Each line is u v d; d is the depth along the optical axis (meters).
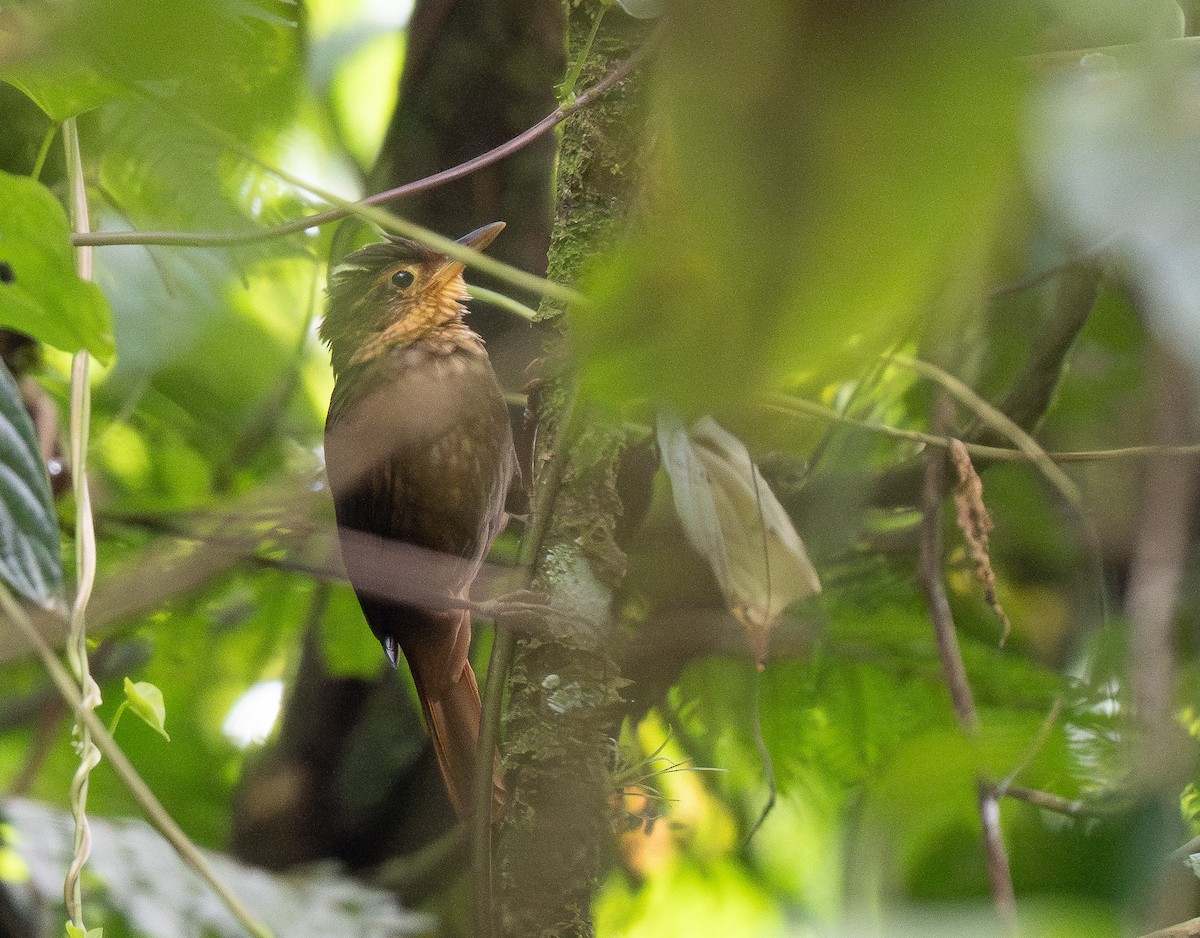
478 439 6.47
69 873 4.04
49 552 3.09
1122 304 6.93
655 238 0.93
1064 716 5.77
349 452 6.36
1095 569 6.18
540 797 4.24
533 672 4.35
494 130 7.19
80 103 3.36
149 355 6.29
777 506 5.02
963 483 5.33
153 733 8.28
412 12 7.34
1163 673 5.20
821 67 0.84
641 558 6.47
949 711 7.10
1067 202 0.83
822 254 0.85
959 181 0.83
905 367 5.84
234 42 0.98
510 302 6.29
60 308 3.63
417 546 6.51
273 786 7.45
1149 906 4.59
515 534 7.67
